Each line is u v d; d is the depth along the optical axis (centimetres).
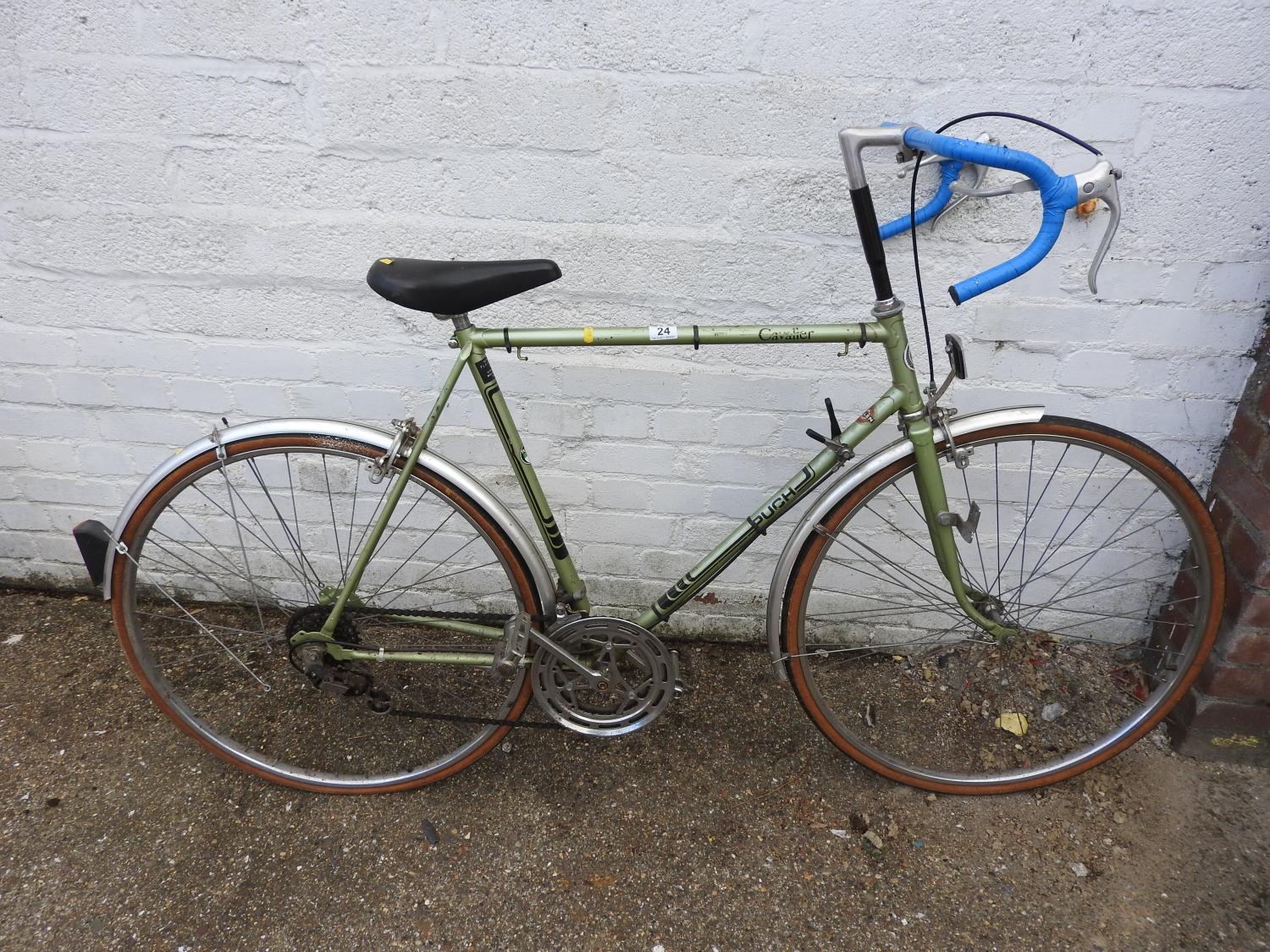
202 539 220
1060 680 203
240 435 157
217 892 158
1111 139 150
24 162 167
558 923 154
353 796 179
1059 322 168
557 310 175
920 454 148
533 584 162
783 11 143
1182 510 158
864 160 155
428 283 132
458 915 155
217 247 174
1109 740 178
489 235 168
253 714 198
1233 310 162
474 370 146
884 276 136
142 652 170
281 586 226
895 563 203
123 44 154
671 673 165
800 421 185
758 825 174
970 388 179
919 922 154
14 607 229
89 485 213
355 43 151
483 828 173
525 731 196
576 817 175
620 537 208
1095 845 168
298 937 151
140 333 187
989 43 143
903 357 143
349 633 168
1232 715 177
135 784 180
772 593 165
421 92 154
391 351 184
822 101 150
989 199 157
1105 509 191
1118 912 155
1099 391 176
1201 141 148
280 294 179
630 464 196
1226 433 176
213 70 155
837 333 141
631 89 151
